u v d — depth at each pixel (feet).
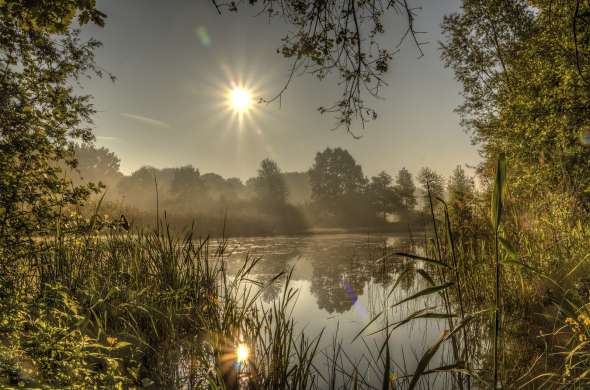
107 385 7.87
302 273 32.55
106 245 16.19
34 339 7.26
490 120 48.49
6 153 13.28
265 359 11.73
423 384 10.64
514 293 16.48
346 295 23.90
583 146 28.32
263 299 22.03
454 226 23.24
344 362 12.66
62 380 7.06
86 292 12.13
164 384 10.39
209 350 12.12
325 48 12.68
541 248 17.34
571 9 27.78
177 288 14.48
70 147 15.88
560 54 30.42
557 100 29.68
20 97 14.61
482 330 14.20
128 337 12.26
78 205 15.38
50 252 13.10
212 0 10.87
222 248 15.05
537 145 31.76
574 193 22.67
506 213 20.51
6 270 11.09
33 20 10.43
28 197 13.19
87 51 20.79
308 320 17.95
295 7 12.01
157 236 16.22
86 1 10.00
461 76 54.34
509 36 49.60
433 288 7.44
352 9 11.64
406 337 15.05
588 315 9.49
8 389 5.79
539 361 11.41
